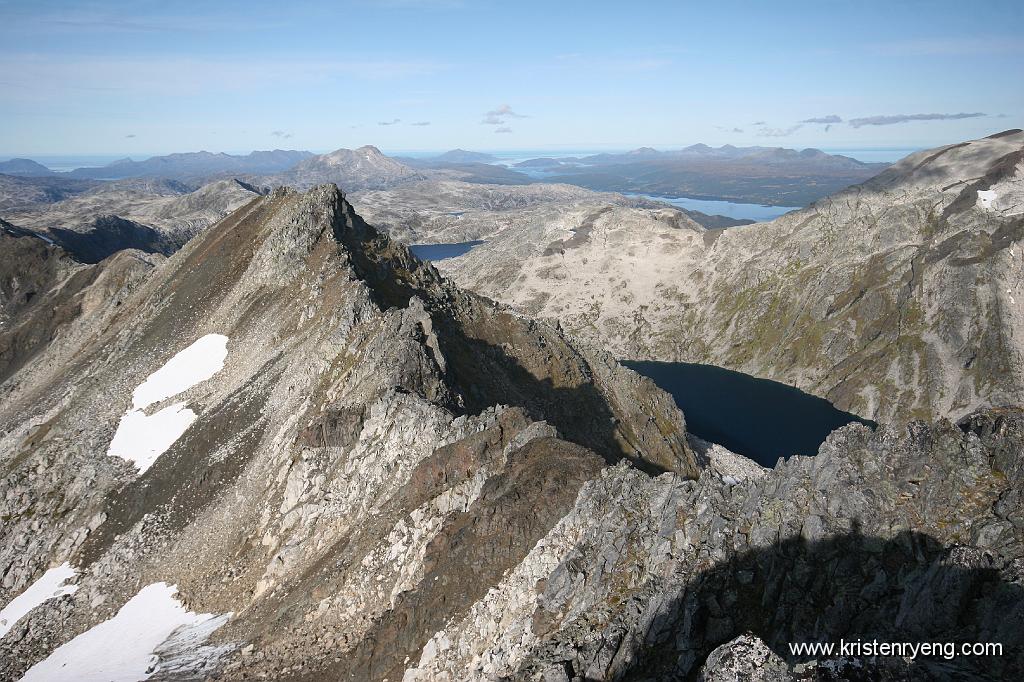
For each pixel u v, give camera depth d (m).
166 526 83.25
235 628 58.97
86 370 133.88
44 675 65.06
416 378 81.12
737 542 32.78
